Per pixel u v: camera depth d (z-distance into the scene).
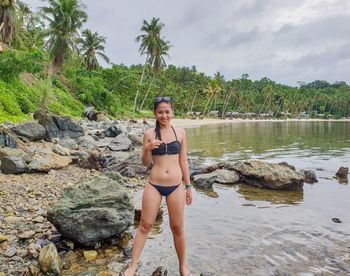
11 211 6.57
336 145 23.20
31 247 4.99
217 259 4.95
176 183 4.30
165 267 4.64
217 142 24.36
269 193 9.04
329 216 7.05
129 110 64.69
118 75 65.62
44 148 13.05
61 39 44.97
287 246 5.43
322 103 152.88
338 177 11.36
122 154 12.85
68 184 8.88
